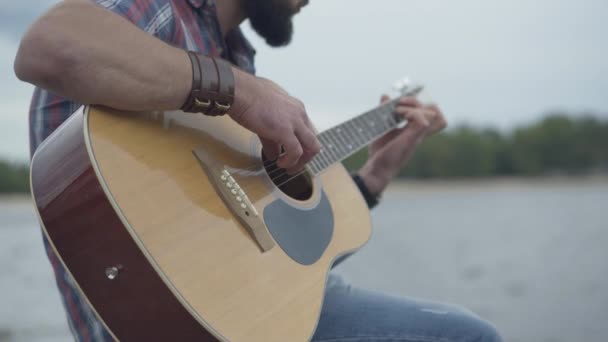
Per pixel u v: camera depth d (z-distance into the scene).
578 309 7.37
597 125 66.06
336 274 1.89
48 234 1.19
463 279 9.88
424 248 15.47
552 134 65.31
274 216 1.44
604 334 5.94
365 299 1.75
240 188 1.37
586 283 9.69
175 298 1.14
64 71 1.10
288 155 1.40
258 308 1.26
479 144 61.94
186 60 1.23
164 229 1.18
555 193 59.94
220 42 1.63
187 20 1.51
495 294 8.42
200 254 1.21
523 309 7.30
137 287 1.15
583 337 5.83
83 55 1.10
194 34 1.52
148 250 1.14
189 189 1.27
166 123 1.31
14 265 10.12
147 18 1.35
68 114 1.36
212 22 1.59
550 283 9.65
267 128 1.35
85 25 1.12
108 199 1.13
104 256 1.16
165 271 1.14
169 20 1.41
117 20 1.17
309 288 1.42
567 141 65.38
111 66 1.13
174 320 1.15
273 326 1.27
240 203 1.33
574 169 65.81
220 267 1.23
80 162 1.16
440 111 2.44
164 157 1.26
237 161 1.42
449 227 24.02
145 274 1.14
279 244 1.41
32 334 4.73
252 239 1.34
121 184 1.17
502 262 12.52
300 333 1.31
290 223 1.49
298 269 1.43
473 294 8.38
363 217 1.85
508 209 37.66
